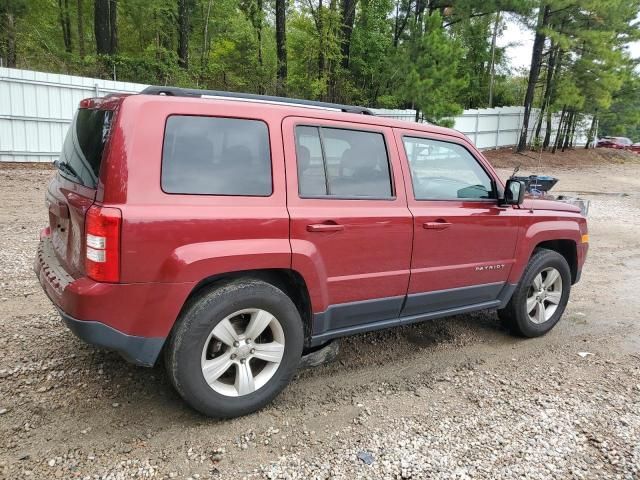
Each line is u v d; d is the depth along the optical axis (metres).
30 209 8.65
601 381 3.81
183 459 2.68
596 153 33.38
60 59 19.28
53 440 2.77
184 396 2.88
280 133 3.13
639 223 12.01
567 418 3.25
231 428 2.99
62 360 3.64
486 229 4.06
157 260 2.68
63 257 3.07
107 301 2.61
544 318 4.68
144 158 2.68
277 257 3.02
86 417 3.00
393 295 3.64
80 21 24.69
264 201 3.02
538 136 29.98
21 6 17.58
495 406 3.38
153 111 2.74
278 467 2.65
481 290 4.17
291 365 3.22
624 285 6.68
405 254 3.62
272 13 29.55
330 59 24.27
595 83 27.20
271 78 24.19
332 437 2.95
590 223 11.73
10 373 3.42
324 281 3.27
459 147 4.07
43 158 13.95
